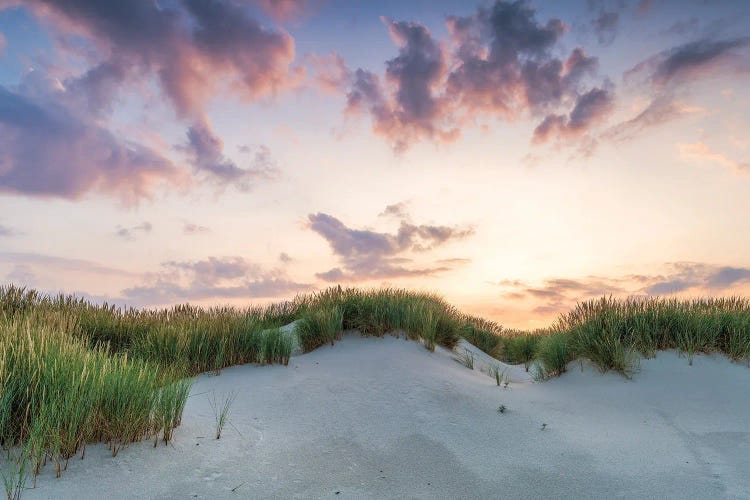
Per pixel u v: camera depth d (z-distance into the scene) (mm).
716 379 6492
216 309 10594
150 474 3713
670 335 7508
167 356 6945
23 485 3295
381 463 4504
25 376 4113
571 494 4055
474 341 12258
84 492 3336
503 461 4652
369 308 8797
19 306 8797
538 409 6113
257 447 4520
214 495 3574
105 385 4312
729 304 8547
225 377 6641
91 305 9609
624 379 6863
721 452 4844
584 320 8430
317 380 6559
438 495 3969
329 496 3795
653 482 4254
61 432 3793
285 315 11578
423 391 6270
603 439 5223
